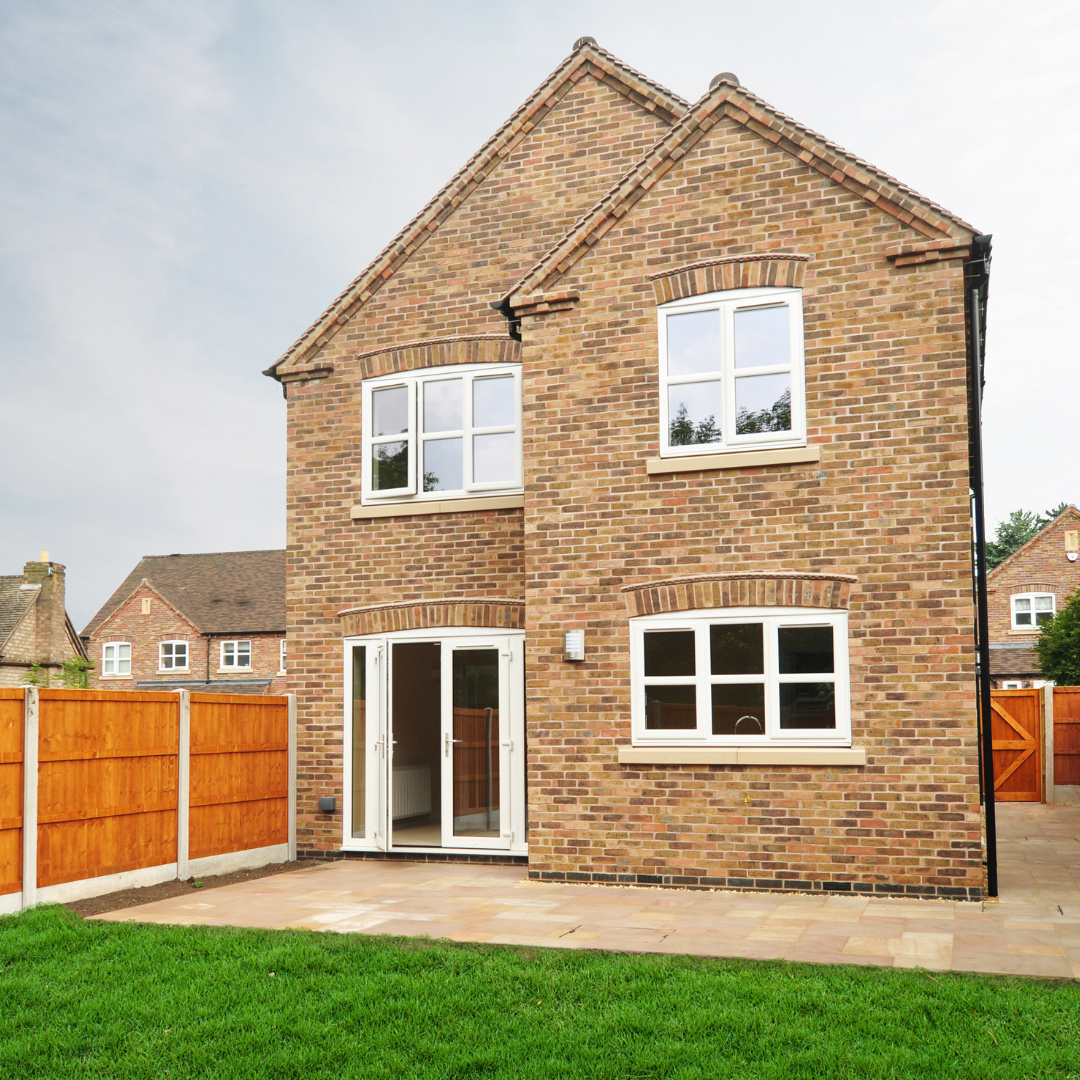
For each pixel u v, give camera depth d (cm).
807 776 1019
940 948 746
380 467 1350
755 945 764
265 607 4797
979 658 1058
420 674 1304
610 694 1094
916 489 1012
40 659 3934
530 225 1326
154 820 1073
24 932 824
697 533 1079
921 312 1025
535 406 1150
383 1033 600
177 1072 558
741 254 1087
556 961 716
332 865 1254
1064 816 1759
